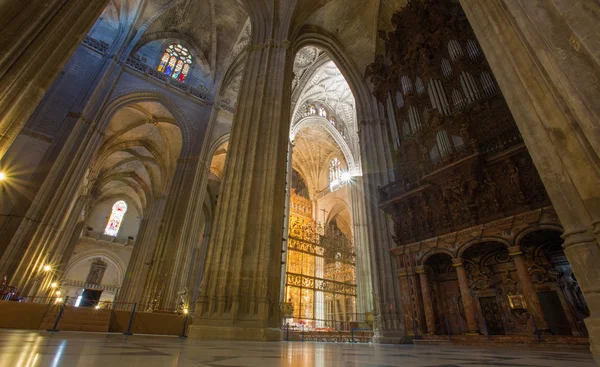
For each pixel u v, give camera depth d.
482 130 9.73
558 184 3.94
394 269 11.73
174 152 23.77
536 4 3.64
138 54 18.20
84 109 14.09
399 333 10.29
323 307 20.91
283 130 10.52
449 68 11.74
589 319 3.29
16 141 12.21
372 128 15.12
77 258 30.09
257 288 7.68
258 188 8.97
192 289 23.50
